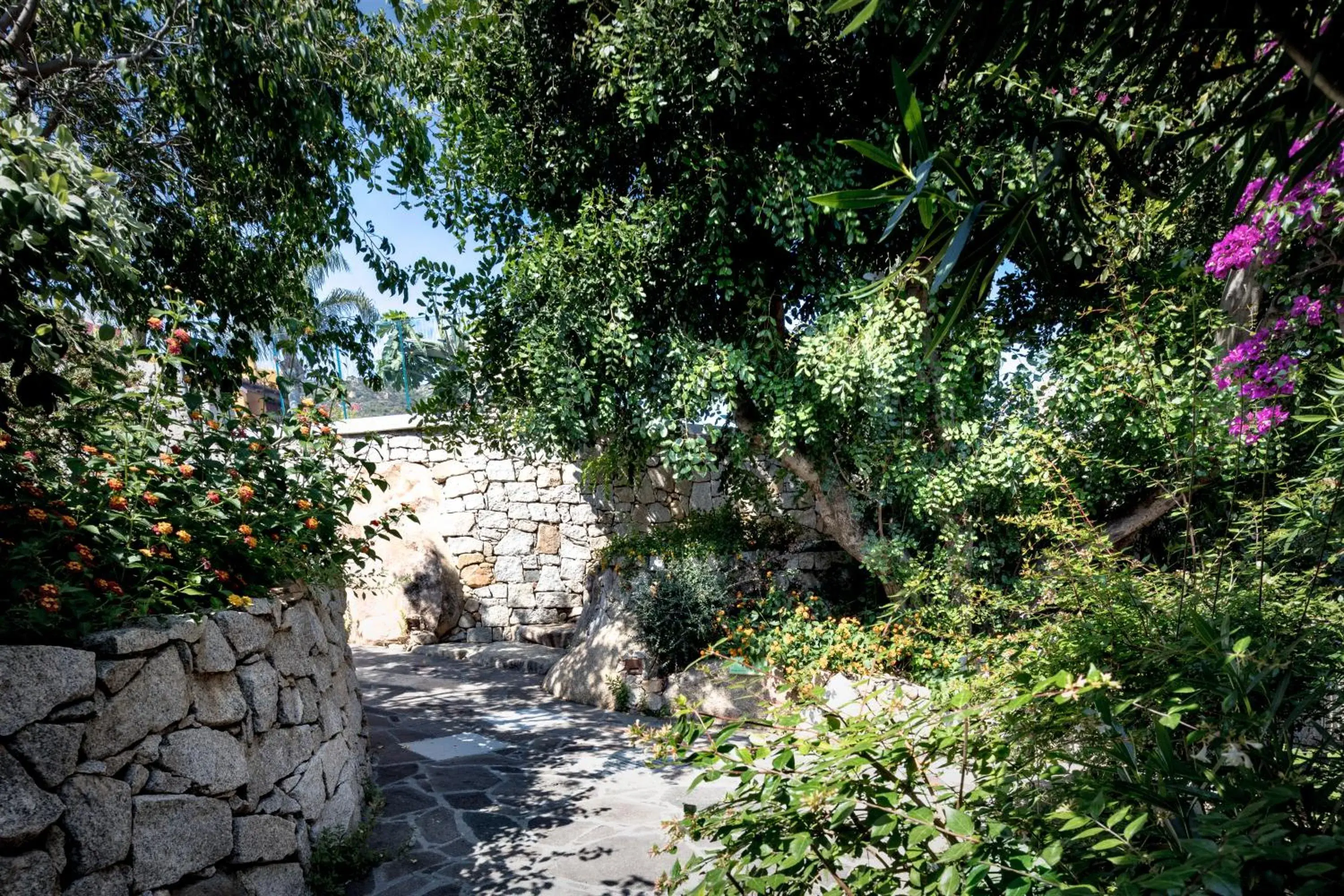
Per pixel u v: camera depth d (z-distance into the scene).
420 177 6.25
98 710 2.39
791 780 1.38
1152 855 1.00
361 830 3.91
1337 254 4.19
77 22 4.67
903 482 6.39
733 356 6.23
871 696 1.57
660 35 5.60
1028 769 1.45
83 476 2.96
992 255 1.94
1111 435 5.59
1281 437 4.13
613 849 3.84
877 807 1.24
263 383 5.95
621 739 5.90
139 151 5.43
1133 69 1.95
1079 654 2.05
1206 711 1.58
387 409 10.88
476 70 6.93
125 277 2.89
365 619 10.30
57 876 2.19
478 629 10.57
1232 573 2.47
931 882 1.18
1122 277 5.30
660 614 7.09
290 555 3.70
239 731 3.06
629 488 10.60
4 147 2.47
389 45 5.86
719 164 5.88
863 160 6.24
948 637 5.69
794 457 6.76
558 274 6.11
